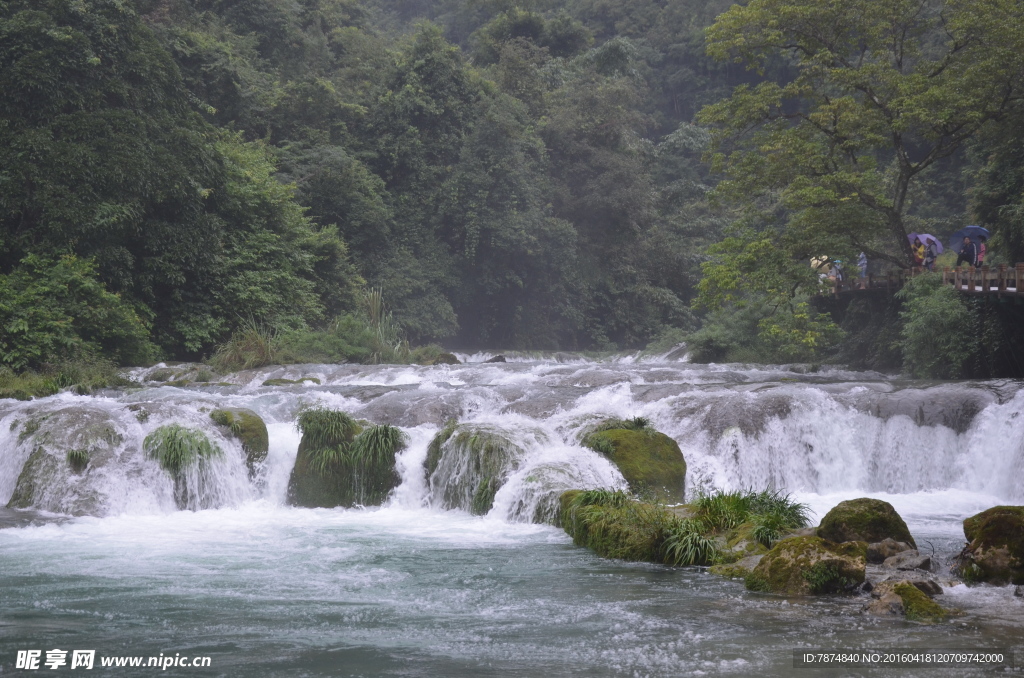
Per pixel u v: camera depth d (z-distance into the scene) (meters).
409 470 17.44
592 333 61.75
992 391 19.06
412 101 52.06
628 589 10.28
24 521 14.58
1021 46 28.70
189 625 8.67
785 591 9.98
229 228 37.09
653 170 74.75
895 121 31.16
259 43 52.69
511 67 64.25
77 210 29.55
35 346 26.94
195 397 20.81
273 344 33.53
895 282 33.00
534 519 15.12
